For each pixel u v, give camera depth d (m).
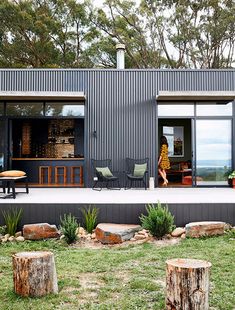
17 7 19.50
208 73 10.04
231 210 6.15
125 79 10.04
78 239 5.54
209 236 5.57
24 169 10.70
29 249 5.11
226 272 3.96
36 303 3.13
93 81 10.02
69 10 21.17
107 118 10.01
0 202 6.09
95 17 21.92
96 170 9.47
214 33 21.55
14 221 5.85
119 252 4.87
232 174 9.55
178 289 2.88
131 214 6.11
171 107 9.99
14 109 10.01
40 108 10.04
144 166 9.59
